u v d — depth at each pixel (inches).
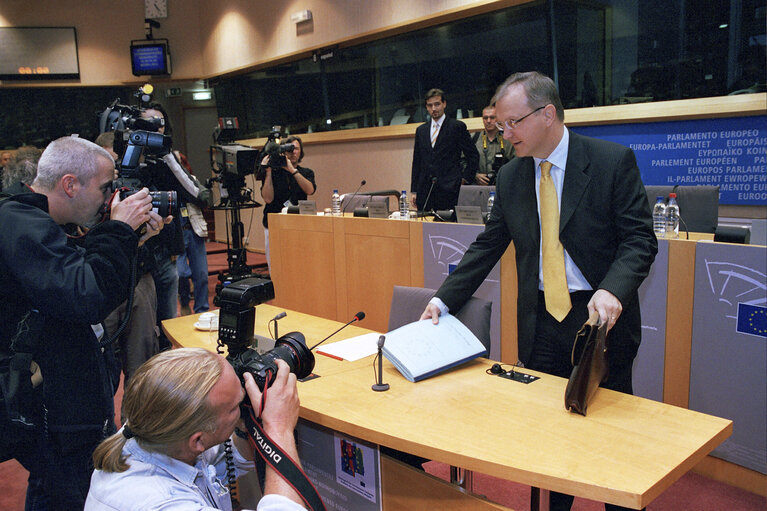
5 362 59.8
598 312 62.0
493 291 124.5
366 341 87.0
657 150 169.0
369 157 261.1
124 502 38.5
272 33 300.4
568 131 72.9
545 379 69.0
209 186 207.5
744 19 146.8
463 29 212.8
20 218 59.4
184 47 353.1
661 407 60.4
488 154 195.3
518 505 92.1
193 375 40.2
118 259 63.1
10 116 334.0
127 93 356.5
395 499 64.1
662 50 163.3
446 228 131.3
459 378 70.7
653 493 46.0
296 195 202.1
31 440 61.9
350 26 254.7
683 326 98.3
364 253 153.3
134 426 39.9
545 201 73.0
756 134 150.1
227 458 55.1
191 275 183.8
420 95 234.1
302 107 293.0
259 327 98.2
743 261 90.2
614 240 71.4
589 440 53.9
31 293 58.4
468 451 52.4
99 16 340.2
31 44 330.0
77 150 65.0
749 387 91.9
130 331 112.7
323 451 72.2
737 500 91.5
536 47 192.7
